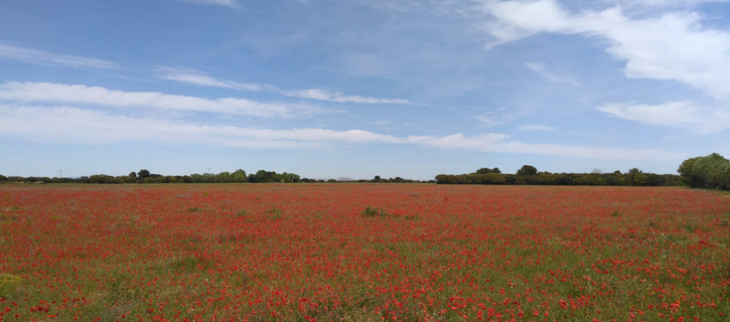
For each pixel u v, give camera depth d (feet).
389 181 349.61
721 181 179.83
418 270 30.35
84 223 57.06
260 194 135.95
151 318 20.54
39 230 50.01
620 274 27.91
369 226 54.95
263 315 20.90
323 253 37.78
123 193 132.05
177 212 73.61
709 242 37.70
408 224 56.90
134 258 35.42
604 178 301.02
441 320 20.17
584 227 49.93
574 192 157.79
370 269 31.12
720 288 24.11
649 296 23.50
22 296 23.84
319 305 22.12
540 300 22.79
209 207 84.12
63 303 22.82
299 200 106.73
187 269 31.71
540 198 115.34
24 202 92.43
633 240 41.19
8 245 39.75
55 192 135.64
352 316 21.13
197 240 45.34
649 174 304.91
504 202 98.32
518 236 44.70
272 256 35.88
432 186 241.14
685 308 21.02
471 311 21.08
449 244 40.63
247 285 27.02
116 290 24.06
